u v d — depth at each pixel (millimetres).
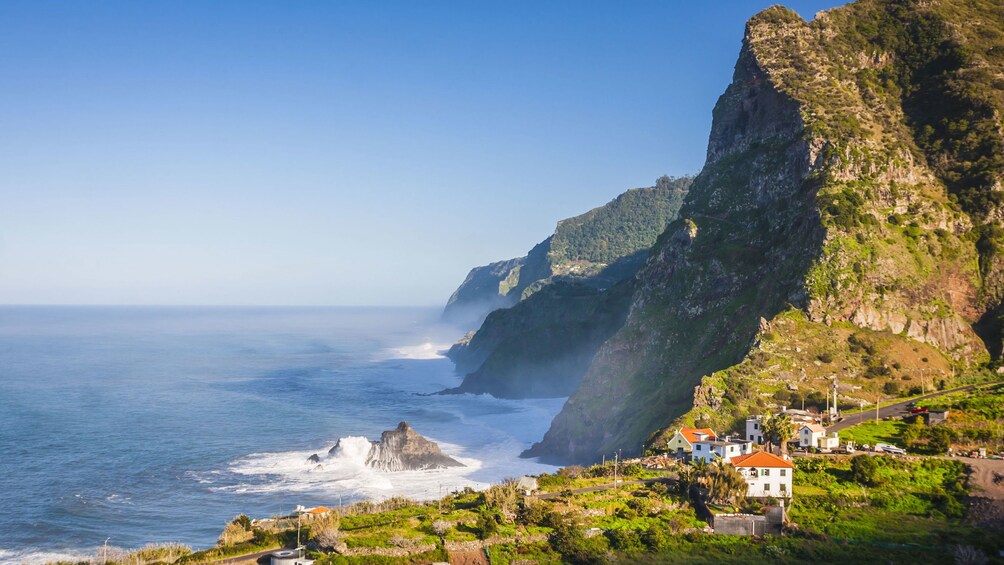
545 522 95875
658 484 108312
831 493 103000
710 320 179625
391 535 91438
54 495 129500
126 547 105500
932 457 112875
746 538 92375
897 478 106250
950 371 152875
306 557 86562
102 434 177625
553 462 167625
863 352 151625
